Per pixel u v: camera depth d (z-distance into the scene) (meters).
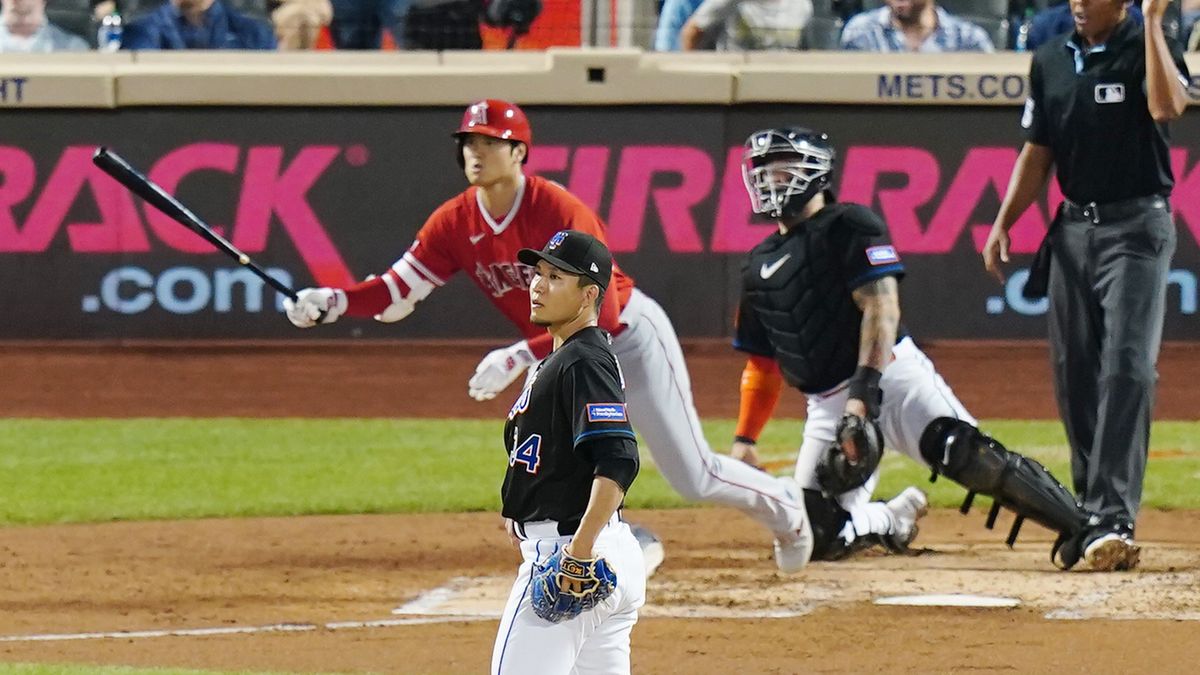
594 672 15.79
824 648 22.92
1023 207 29.64
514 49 60.28
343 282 57.91
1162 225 27.72
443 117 57.41
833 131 56.53
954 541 32.03
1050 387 51.94
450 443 45.81
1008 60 56.03
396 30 59.81
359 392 53.06
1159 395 51.19
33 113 57.62
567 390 15.33
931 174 56.41
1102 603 25.66
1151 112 26.61
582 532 14.95
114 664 22.28
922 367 27.77
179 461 43.22
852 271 26.75
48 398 52.22
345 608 26.45
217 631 24.64
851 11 58.91
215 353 57.69
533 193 25.56
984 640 23.25
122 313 58.16
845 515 29.06
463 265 26.98
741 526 34.50
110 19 60.41
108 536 33.91
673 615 25.33
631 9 58.53
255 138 57.62
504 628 15.51
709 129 56.78
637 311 25.75
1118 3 27.17
